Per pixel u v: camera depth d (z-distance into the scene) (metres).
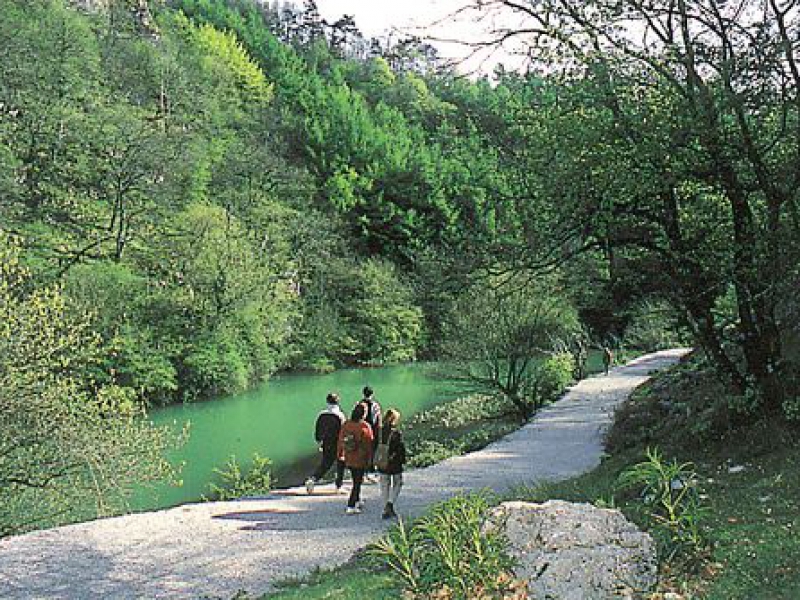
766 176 10.44
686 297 11.31
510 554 6.31
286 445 27.89
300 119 93.31
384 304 62.19
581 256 11.80
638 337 43.22
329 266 65.88
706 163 10.44
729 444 11.24
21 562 9.66
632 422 16.53
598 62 10.12
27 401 15.92
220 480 21.97
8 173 51.62
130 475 17.09
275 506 13.17
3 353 15.89
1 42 60.78
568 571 5.99
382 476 11.91
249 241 56.53
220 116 89.06
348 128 88.31
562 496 10.45
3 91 58.25
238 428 32.16
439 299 13.96
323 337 58.28
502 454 18.34
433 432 26.67
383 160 79.88
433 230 69.56
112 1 96.81
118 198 52.28
